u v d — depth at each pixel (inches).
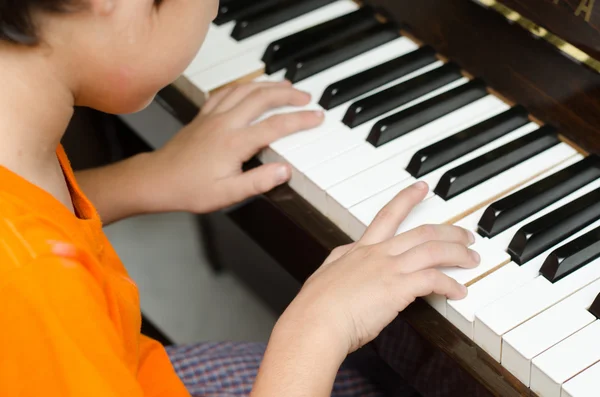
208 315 89.1
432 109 52.8
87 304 35.5
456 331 43.1
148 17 37.9
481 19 52.4
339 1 63.2
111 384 34.7
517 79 51.9
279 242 54.1
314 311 42.8
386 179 49.6
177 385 48.8
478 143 50.9
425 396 45.8
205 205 54.6
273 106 55.6
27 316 34.3
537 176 49.1
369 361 55.7
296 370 41.5
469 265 43.9
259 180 51.9
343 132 53.1
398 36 59.5
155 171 56.1
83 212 46.1
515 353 40.0
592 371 38.5
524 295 42.5
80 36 36.9
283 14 62.0
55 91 38.6
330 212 49.9
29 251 35.2
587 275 43.1
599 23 45.4
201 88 58.1
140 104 41.8
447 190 48.1
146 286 93.2
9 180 37.2
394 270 43.3
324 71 57.9
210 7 40.6
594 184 48.3
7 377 34.9
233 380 53.5
